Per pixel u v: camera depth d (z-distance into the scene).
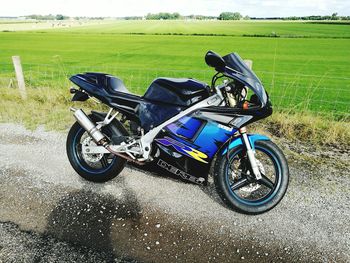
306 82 18.23
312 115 6.05
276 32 83.81
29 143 4.87
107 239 2.91
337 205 3.46
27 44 45.03
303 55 36.09
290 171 4.14
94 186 3.71
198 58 30.69
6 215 3.21
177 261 2.69
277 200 3.24
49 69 19.44
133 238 2.93
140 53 35.19
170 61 28.11
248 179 3.32
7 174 3.96
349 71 24.42
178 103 3.17
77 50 37.44
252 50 41.09
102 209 3.31
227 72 2.95
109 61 27.39
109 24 159.88
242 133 3.18
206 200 3.50
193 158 3.27
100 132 3.55
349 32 82.19
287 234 3.01
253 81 2.97
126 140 3.49
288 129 5.43
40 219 3.16
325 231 3.06
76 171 3.82
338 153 4.70
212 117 3.11
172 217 3.21
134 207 3.35
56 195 3.53
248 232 3.03
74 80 3.72
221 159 3.26
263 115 3.03
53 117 5.98
